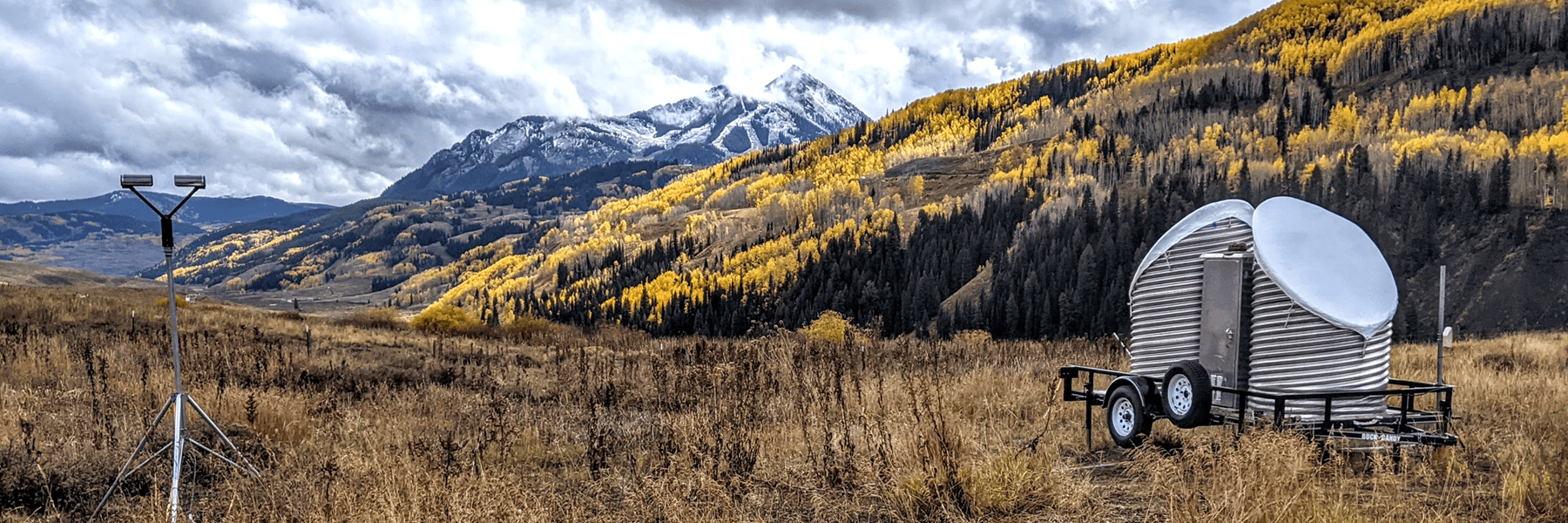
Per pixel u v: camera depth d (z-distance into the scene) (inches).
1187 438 300.4
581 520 218.5
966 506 226.5
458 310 1733.5
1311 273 289.3
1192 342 319.9
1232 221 312.7
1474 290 5128.0
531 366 841.5
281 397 435.5
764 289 6294.3
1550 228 5290.4
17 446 278.5
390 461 246.2
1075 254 5172.2
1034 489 230.1
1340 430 270.4
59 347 674.2
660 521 218.1
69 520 238.1
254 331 1051.3
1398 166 6742.1
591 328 1987.0
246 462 269.7
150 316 1136.2
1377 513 197.5
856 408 352.2
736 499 235.0
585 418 407.2
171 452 285.1
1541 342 1051.3
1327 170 7126.0
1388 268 295.1
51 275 6865.2
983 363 641.0
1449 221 5703.7
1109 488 248.2
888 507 233.5
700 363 494.3
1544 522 199.8
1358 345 275.6
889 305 5428.2
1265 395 271.4
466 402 490.6
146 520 213.8
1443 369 571.5
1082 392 344.2
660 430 339.3
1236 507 183.6
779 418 378.0
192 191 250.8
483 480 219.8
